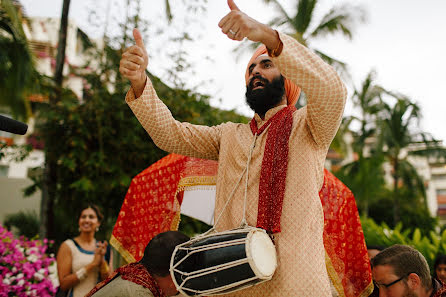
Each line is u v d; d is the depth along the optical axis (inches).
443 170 1391.5
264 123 75.1
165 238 83.7
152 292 79.5
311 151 69.4
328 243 96.6
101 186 270.5
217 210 74.4
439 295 86.1
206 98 316.5
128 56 68.9
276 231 63.9
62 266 146.4
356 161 831.1
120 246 107.0
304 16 708.0
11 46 379.9
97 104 283.9
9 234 176.6
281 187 66.5
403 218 951.0
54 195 301.1
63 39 339.6
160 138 77.4
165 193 103.7
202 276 61.1
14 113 398.6
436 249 229.3
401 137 904.3
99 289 82.0
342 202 100.0
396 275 84.3
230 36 59.0
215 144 81.8
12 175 590.6
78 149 270.5
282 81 76.6
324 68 61.1
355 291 97.1
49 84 320.5
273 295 63.2
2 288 158.1
